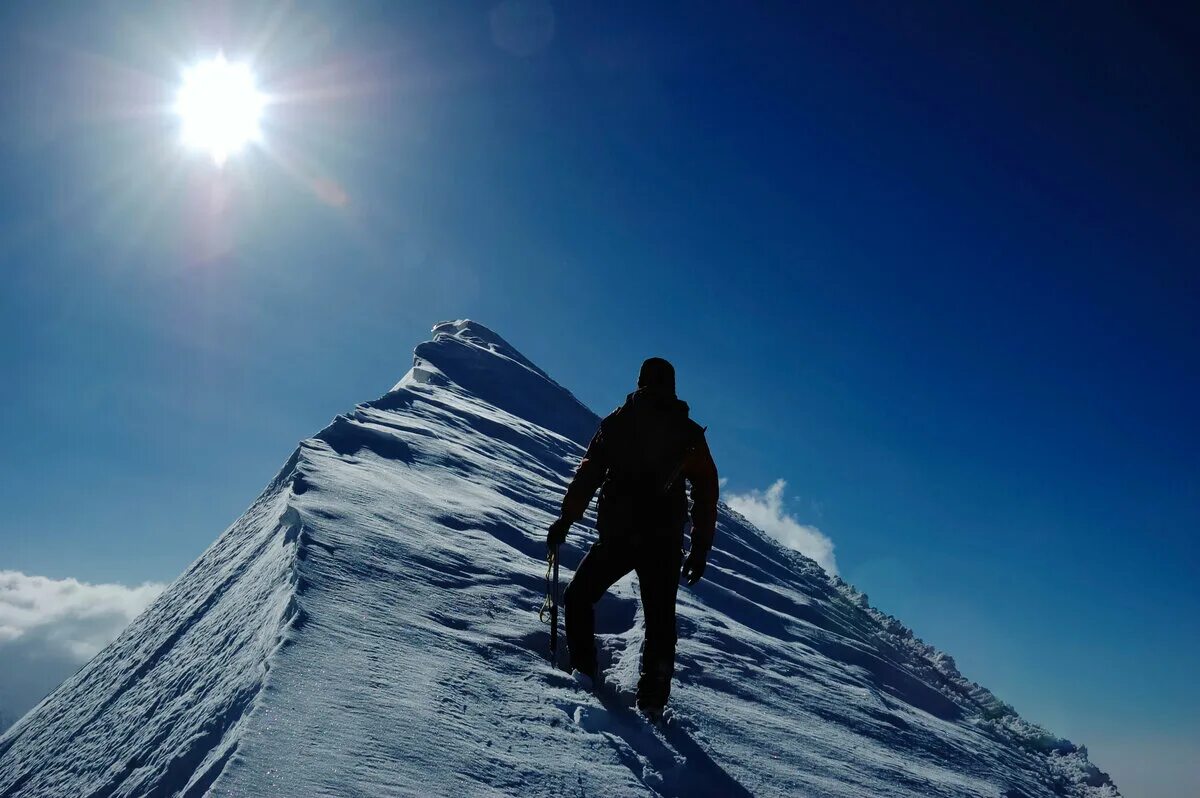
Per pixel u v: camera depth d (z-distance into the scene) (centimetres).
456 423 1215
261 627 403
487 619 482
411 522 623
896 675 1042
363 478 709
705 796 378
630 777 346
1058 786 937
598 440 357
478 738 325
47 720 524
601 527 353
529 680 411
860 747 591
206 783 259
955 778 657
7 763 477
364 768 271
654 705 342
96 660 618
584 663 390
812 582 1484
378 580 477
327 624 383
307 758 266
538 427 1586
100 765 375
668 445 348
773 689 645
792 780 441
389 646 388
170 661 471
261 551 575
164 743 343
